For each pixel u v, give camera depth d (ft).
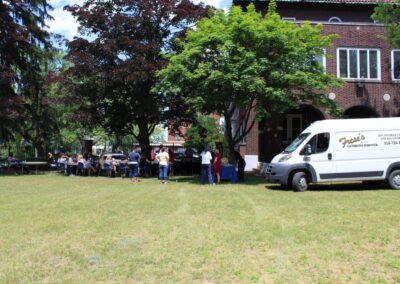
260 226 31.27
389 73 92.43
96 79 88.74
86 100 92.48
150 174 90.84
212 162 71.51
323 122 56.13
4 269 21.97
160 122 96.27
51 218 35.37
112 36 87.30
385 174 55.26
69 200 46.85
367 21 101.24
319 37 69.05
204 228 30.76
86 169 94.02
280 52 66.85
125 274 20.98
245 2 96.58
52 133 117.50
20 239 28.09
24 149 139.64
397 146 55.52
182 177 83.15
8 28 94.73
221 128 200.44
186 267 21.90
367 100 91.81
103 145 223.92
